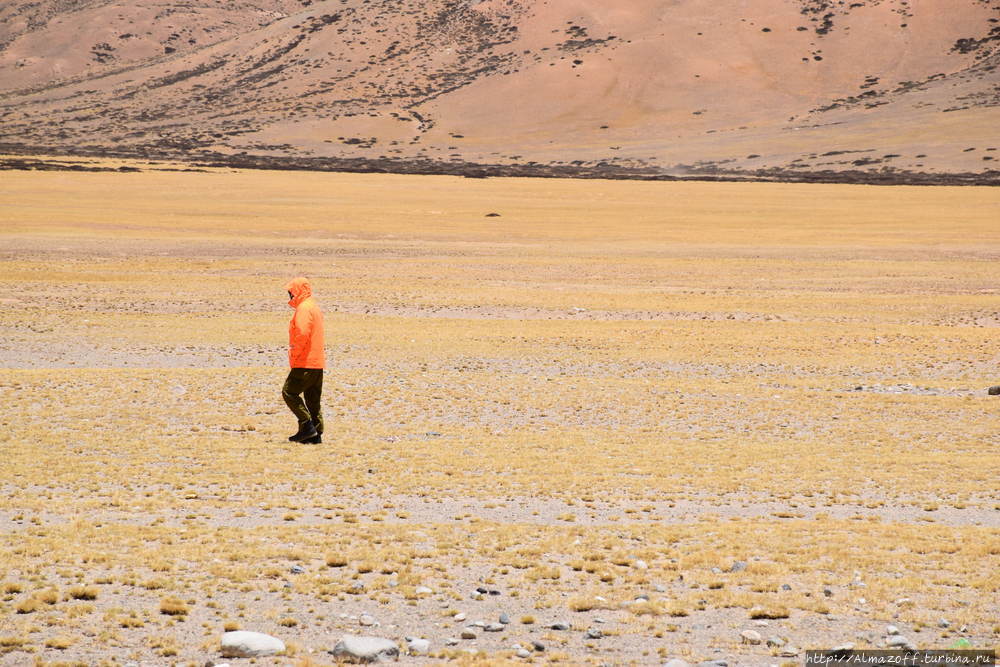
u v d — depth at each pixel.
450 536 46.88
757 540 46.66
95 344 124.56
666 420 84.25
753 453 70.50
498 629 34.62
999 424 83.12
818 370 116.00
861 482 61.62
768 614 36.22
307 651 32.19
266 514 50.88
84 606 35.34
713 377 110.81
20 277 196.75
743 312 171.75
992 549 44.94
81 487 55.25
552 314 167.50
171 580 38.53
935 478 62.88
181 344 126.38
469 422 81.56
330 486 57.62
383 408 86.69
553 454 68.50
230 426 75.31
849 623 35.59
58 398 84.62
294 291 70.44
